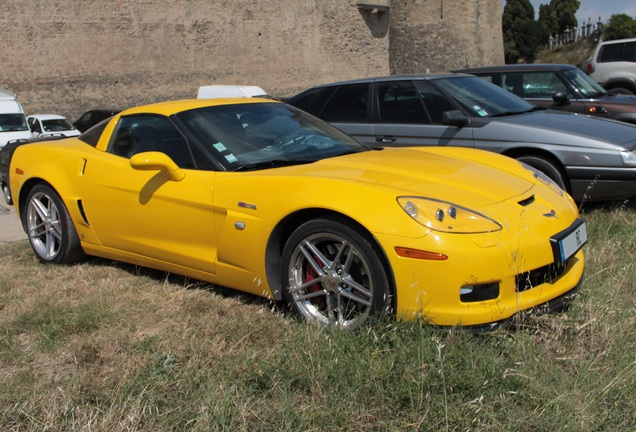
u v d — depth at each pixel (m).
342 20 36.53
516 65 9.69
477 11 37.28
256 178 3.63
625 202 6.10
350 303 3.35
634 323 3.25
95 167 4.54
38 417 2.62
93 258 5.12
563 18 61.62
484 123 6.33
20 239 6.94
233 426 2.48
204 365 2.99
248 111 4.61
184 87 32.16
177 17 31.56
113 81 29.98
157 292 4.12
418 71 37.75
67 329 3.51
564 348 3.05
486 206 3.26
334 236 3.27
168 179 4.04
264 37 34.41
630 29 46.00
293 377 2.79
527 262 3.13
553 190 3.82
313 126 4.74
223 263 3.80
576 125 6.18
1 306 3.99
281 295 3.62
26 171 5.07
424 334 2.97
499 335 3.06
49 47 28.12
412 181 3.44
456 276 2.96
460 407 2.49
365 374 2.75
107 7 29.52
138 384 2.81
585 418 2.42
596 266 4.17
